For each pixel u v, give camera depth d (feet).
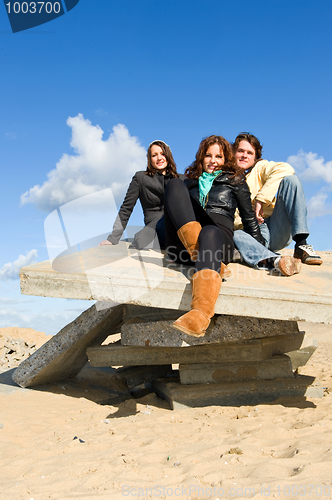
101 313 14.17
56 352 14.78
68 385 16.43
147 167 15.40
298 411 12.42
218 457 8.66
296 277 12.54
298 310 10.83
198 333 9.25
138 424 11.71
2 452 9.97
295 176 13.76
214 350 13.96
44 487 7.64
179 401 13.58
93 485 7.59
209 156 12.55
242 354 13.71
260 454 8.75
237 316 12.26
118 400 15.69
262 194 14.49
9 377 17.35
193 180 12.98
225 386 13.80
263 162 15.71
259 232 13.52
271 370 14.29
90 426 11.86
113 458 8.94
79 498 6.89
